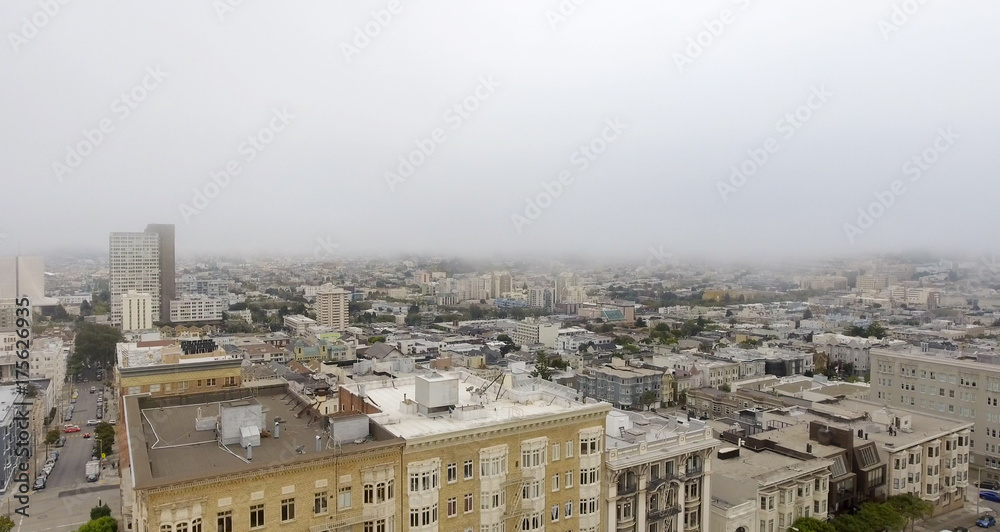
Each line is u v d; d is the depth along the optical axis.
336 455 65.56
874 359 184.12
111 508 142.75
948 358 171.75
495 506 76.12
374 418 76.25
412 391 94.75
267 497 62.28
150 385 148.88
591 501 83.69
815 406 152.38
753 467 108.62
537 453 78.69
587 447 83.25
